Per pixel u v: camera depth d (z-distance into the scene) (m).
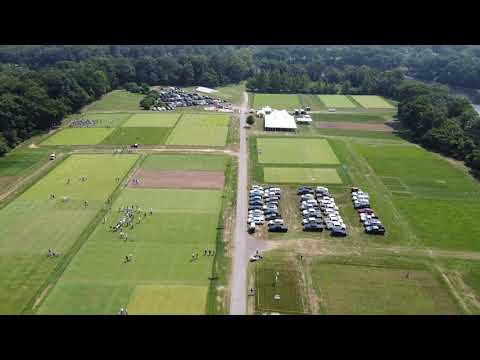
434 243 124.88
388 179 168.38
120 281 105.50
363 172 174.62
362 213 139.25
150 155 187.88
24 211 138.25
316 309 97.44
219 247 120.31
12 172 168.75
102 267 110.62
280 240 124.75
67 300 98.75
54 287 103.12
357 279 108.25
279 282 106.44
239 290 103.31
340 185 162.12
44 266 110.94
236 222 133.75
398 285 106.38
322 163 182.88
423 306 99.31
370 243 124.19
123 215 136.38
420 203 149.00
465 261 116.56
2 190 153.12
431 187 162.00
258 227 131.38
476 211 144.12
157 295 100.88
